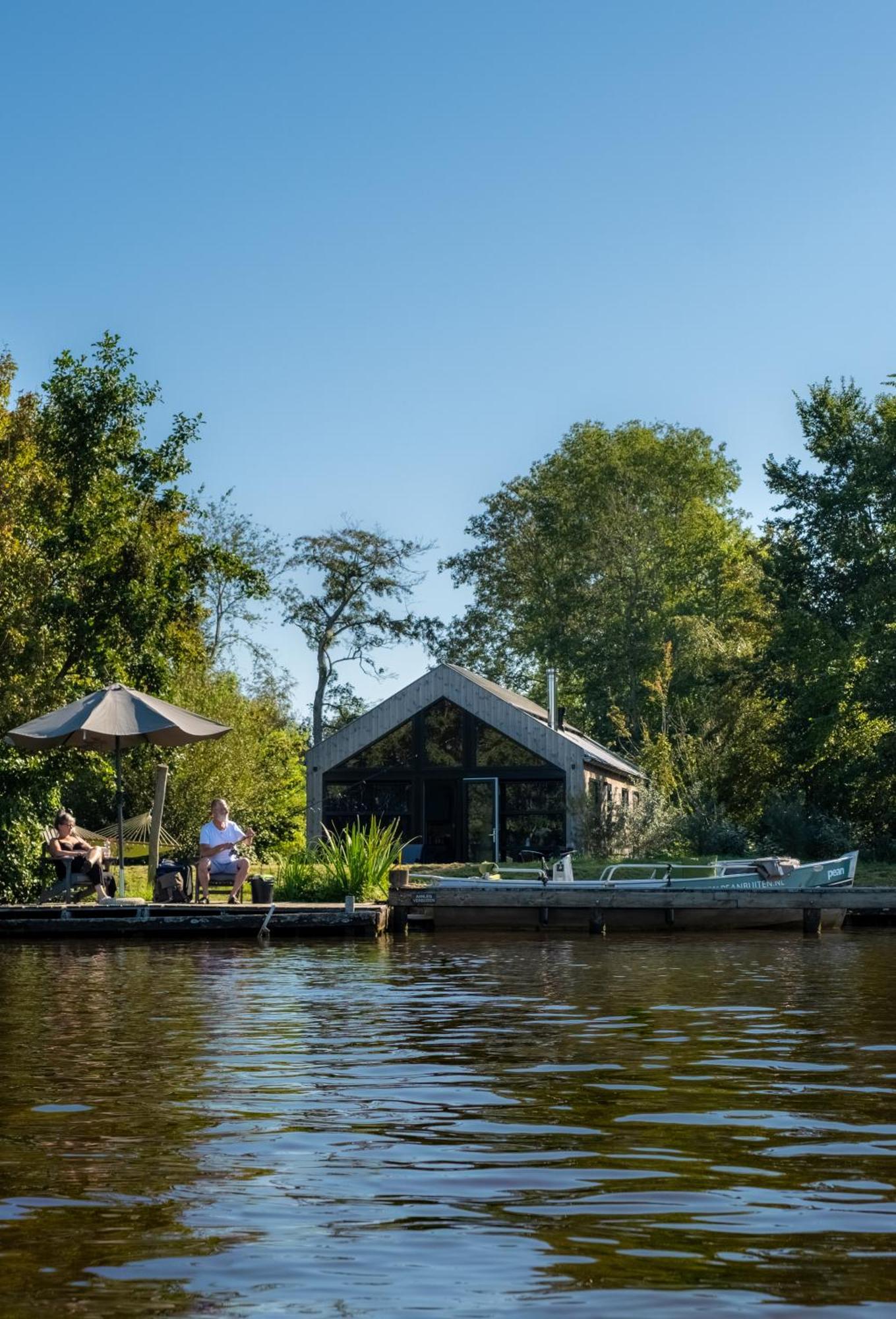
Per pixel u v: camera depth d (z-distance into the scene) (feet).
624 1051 28.50
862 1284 13.07
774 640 136.05
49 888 70.44
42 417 96.37
